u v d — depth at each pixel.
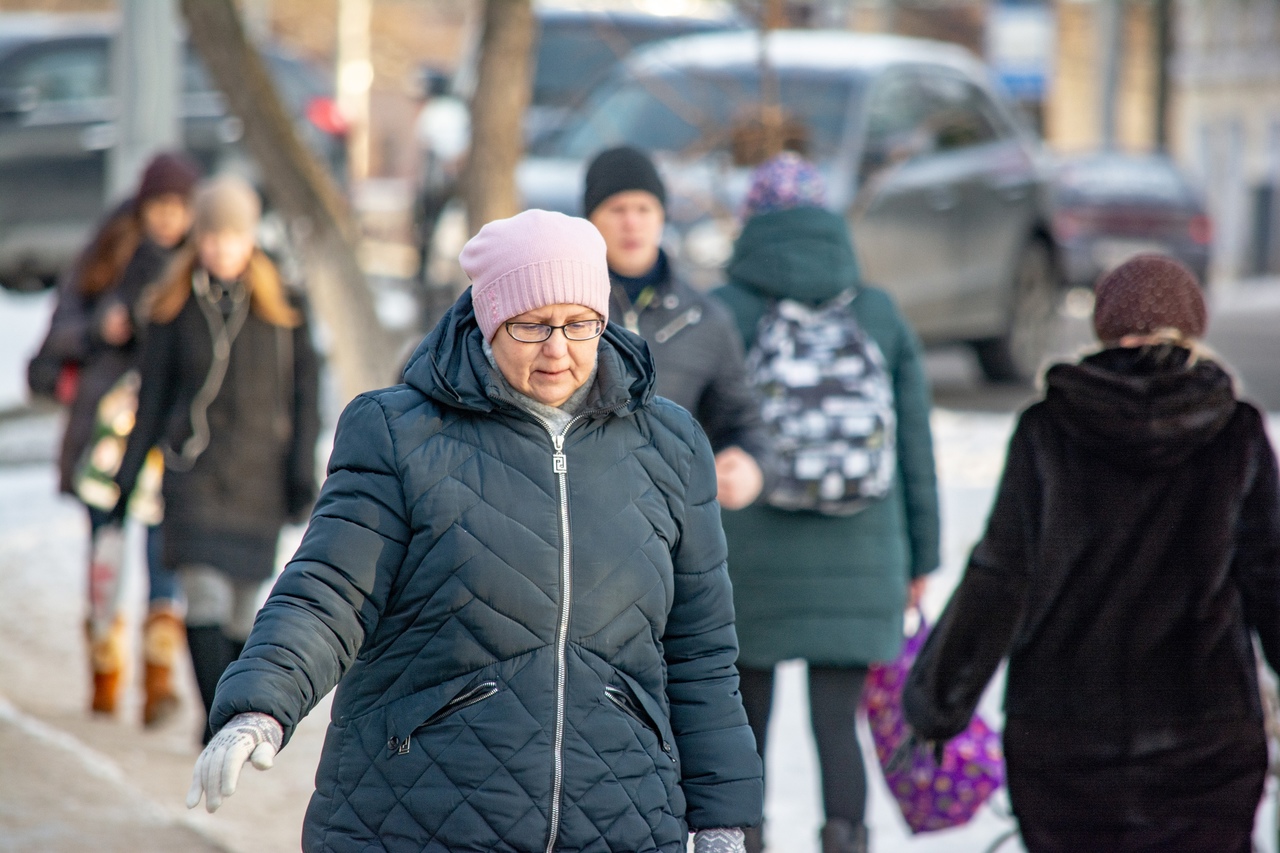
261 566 21.05
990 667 13.85
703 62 41.28
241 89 27.94
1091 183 77.75
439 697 10.37
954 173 42.75
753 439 16.50
